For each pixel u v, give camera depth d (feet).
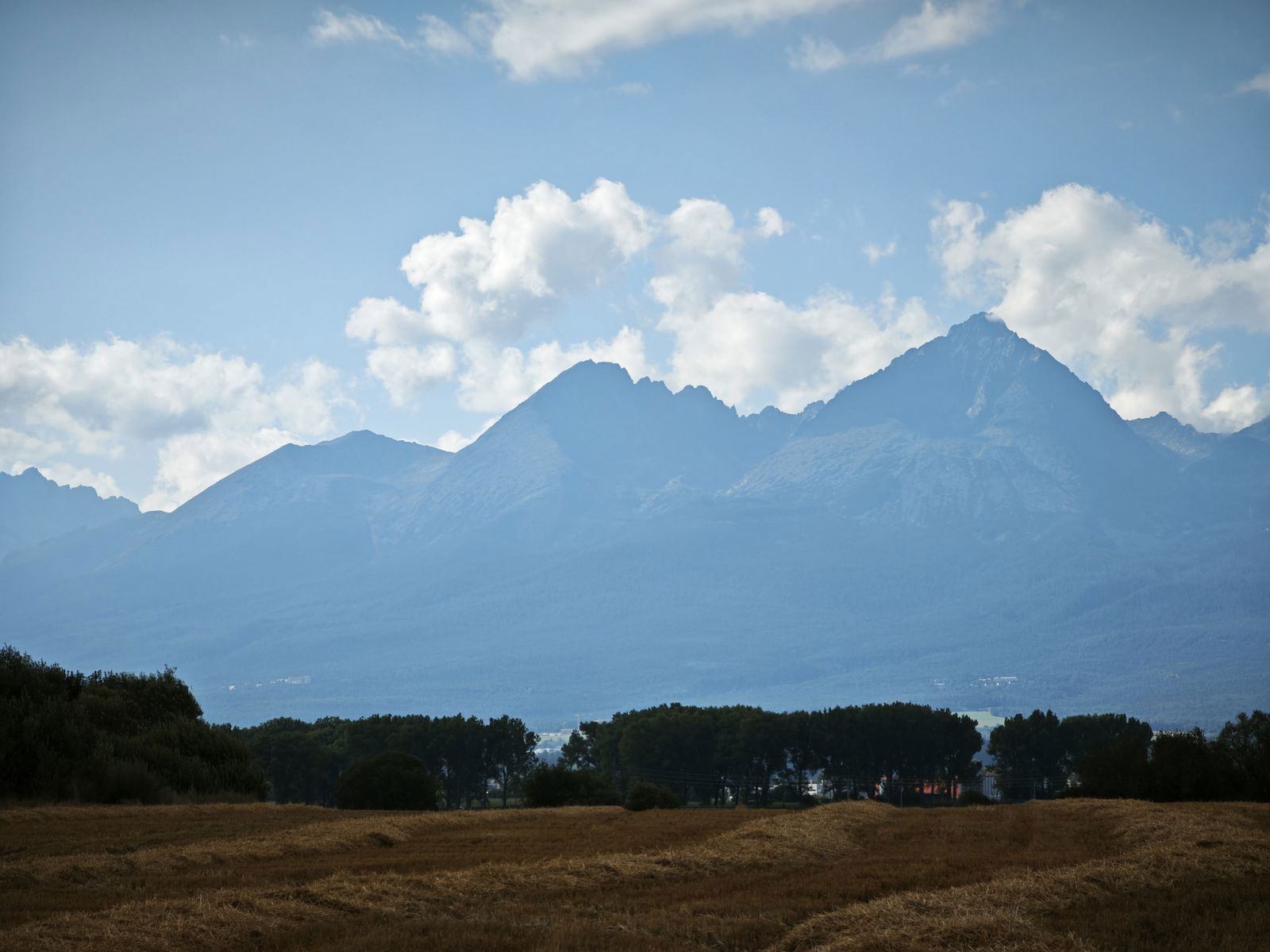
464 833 197.06
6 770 248.73
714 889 133.49
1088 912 118.11
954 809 260.62
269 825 202.80
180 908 115.75
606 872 142.72
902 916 114.11
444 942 104.22
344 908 120.26
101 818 214.90
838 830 191.11
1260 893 125.08
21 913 114.21
